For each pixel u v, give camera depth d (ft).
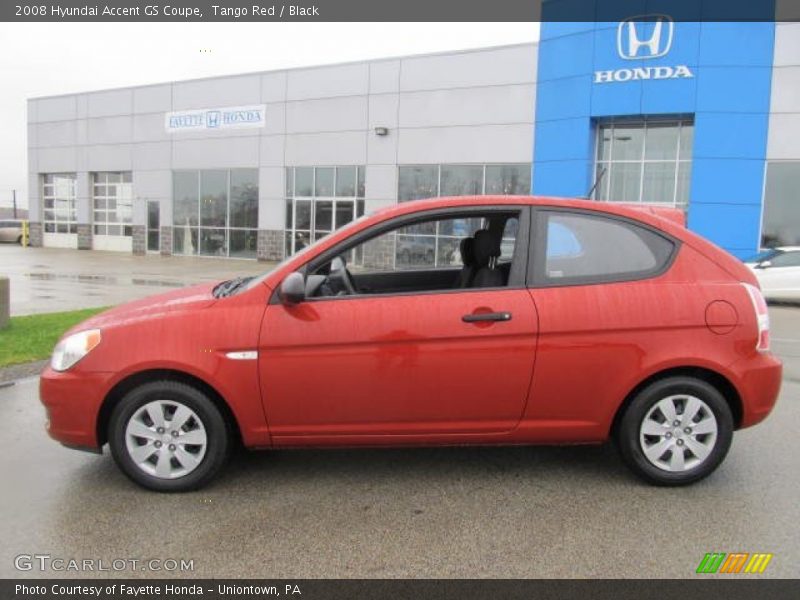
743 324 12.67
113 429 12.53
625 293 12.61
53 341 25.86
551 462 14.44
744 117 58.65
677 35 59.47
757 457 14.75
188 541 10.79
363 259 16.29
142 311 12.96
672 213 13.76
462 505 12.21
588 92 63.26
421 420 12.62
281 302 12.49
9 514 11.76
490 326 12.37
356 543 10.75
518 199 13.16
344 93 76.64
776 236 59.16
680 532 11.12
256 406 12.39
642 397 12.70
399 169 74.69
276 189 82.07
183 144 88.63
